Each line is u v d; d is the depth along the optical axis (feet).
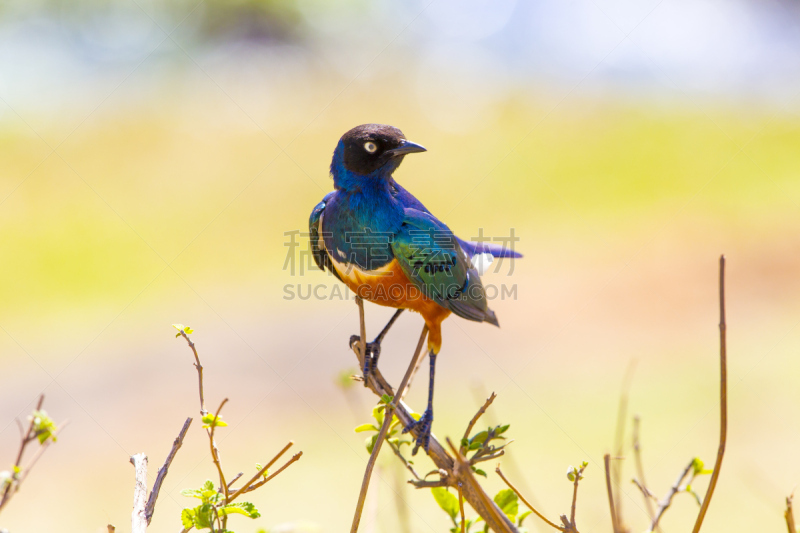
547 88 106.01
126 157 86.74
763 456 33.42
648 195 76.18
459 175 83.51
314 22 122.72
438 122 96.32
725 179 78.28
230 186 80.38
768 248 60.44
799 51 113.50
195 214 75.51
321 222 22.17
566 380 43.09
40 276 65.57
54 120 94.17
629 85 106.63
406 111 100.07
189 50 117.70
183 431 11.57
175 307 60.29
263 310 58.39
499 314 54.39
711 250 61.36
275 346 51.21
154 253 69.72
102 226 72.95
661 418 37.91
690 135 89.97
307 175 82.17
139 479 11.29
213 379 46.75
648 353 45.62
